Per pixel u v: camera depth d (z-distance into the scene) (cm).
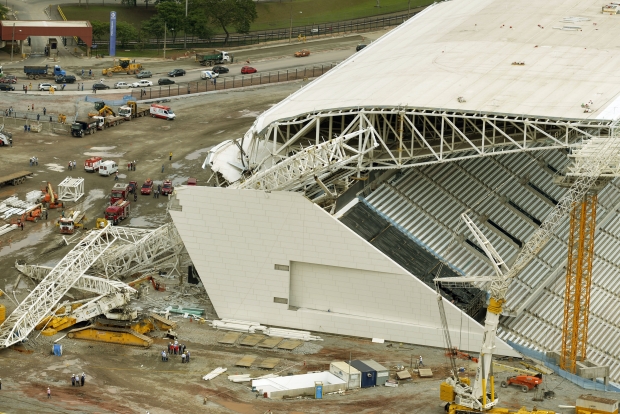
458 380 16325
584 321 17975
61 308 19238
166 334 18800
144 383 16962
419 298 18850
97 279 19162
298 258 19188
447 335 18250
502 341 18450
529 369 17938
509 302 19312
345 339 19088
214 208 19262
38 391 16538
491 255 16312
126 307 18600
